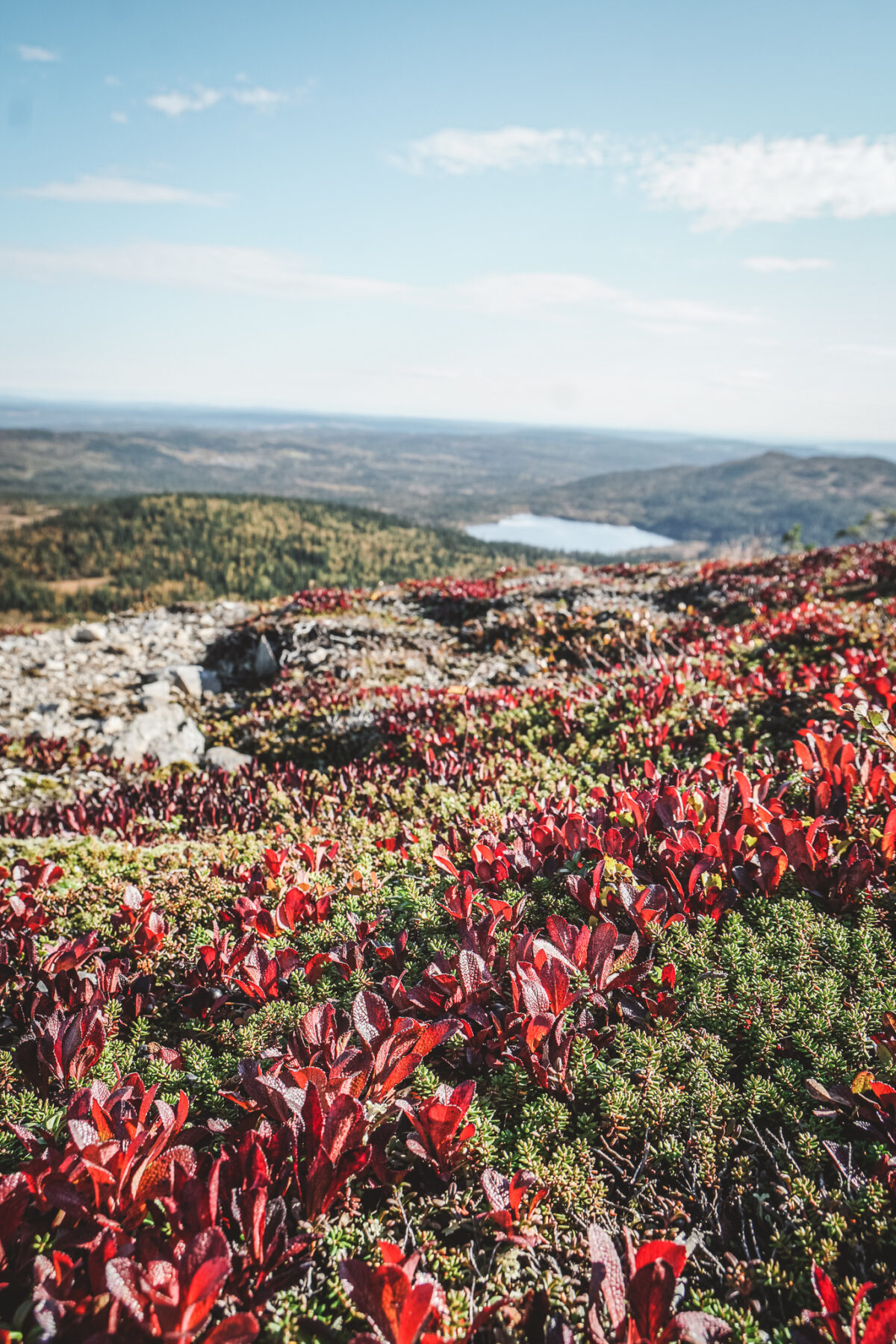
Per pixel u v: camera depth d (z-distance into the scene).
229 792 8.30
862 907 3.54
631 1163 2.50
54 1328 1.77
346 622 15.53
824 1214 2.20
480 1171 2.46
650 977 3.18
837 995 2.96
